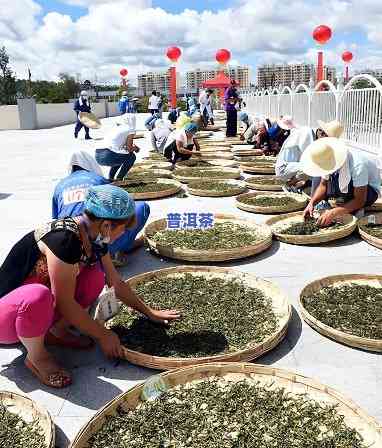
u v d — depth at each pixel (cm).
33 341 278
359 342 306
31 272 286
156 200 732
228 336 316
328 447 221
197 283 396
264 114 1953
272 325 328
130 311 354
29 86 3916
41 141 1836
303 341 323
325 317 338
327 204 585
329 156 494
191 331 323
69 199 383
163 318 332
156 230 545
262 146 1173
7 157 1372
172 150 1048
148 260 473
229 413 245
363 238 510
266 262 462
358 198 524
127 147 819
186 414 246
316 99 1073
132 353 295
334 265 451
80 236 279
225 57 2120
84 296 316
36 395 278
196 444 227
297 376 266
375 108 751
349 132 872
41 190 855
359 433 230
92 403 270
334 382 280
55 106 2905
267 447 222
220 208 665
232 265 457
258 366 274
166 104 3778
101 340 301
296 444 223
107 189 276
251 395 257
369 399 265
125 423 242
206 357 286
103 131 2272
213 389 264
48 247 273
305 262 460
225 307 354
